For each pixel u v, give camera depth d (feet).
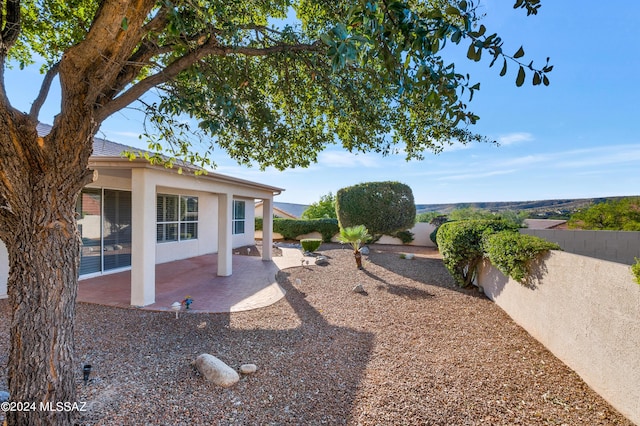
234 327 18.97
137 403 10.68
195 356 14.74
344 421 10.12
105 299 23.73
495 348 16.12
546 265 16.31
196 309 22.18
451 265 28.76
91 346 15.51
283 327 19.08
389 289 28.68
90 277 30.35
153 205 23.25
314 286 30.04
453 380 12.85
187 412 10.32
